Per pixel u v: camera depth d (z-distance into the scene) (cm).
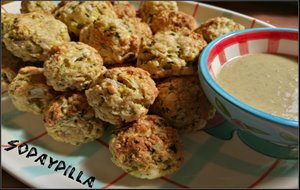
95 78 26
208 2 48
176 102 26
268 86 26
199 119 27
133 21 31
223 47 27
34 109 29
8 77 31
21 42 29
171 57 27
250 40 29
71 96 27
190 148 26
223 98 23
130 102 25
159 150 24
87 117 26
